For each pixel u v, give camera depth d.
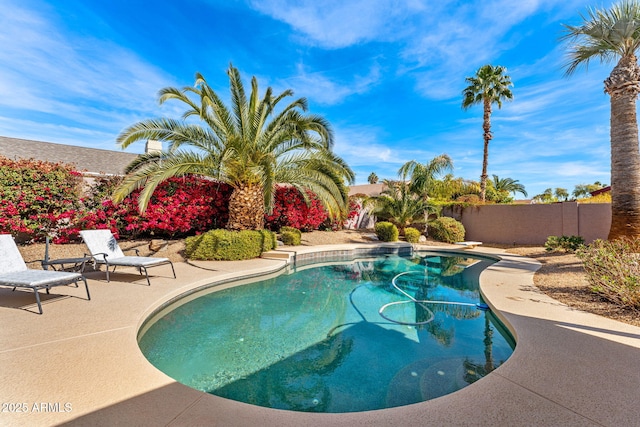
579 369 2.61
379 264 10.08
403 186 15.59
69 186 7.99
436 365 3.30
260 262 8.45
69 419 1.94
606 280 4.49
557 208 12.82
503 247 13.26
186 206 9.66
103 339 3.18
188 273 6.70
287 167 9.77
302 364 3.32
